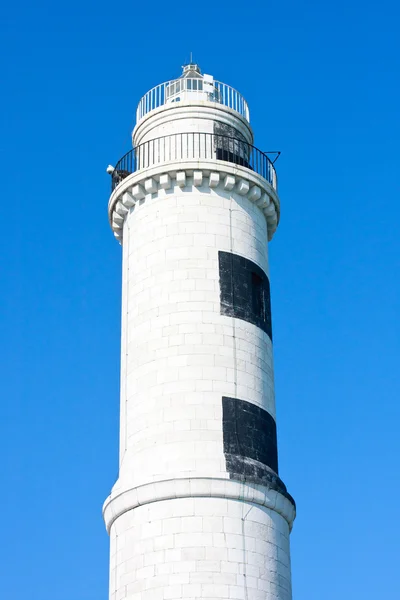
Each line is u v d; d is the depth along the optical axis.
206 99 57.00
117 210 55.38
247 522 47.47
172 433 48.59
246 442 48.94
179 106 55.91
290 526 50.94
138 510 48.06
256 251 53.62
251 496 47.81
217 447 48.28
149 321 51.12
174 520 47.00
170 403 49.16
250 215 54.09
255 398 50.25
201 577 45.94
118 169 56.19
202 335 50.22
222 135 55.31
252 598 46.28
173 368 49.72
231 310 51.12
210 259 51.78
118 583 47.81
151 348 50.56
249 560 46.88
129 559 47.53
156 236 52.66
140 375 50.53
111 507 49.47
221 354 50.06
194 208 52.69
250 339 51.25
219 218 52.75
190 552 46.34
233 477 47.53
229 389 49.53
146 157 55.06
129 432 50.19
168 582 45.97
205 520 46.91
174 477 47.34
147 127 56.75
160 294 51.31
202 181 53.09
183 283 51.19
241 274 52.19
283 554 48.69
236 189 53.66
